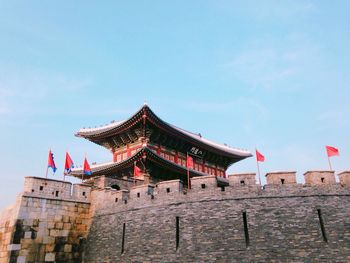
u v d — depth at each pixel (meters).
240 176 29.16
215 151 69.00
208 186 29.61
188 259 27.47
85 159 42.22
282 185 28.16
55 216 33.16
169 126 57.91
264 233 26.59
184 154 65.75
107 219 33.34
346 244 25.30
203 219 28.44
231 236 27.09
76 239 33.66
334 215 26.48
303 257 25.31
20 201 31.98
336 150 31.27
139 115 54.28
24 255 30.48
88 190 36.09
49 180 34.09
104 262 31.44
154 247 29.22
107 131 60.25
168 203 30.36
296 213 26.91
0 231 33.50
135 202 32.16
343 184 27.69
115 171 55.62
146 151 49.41
